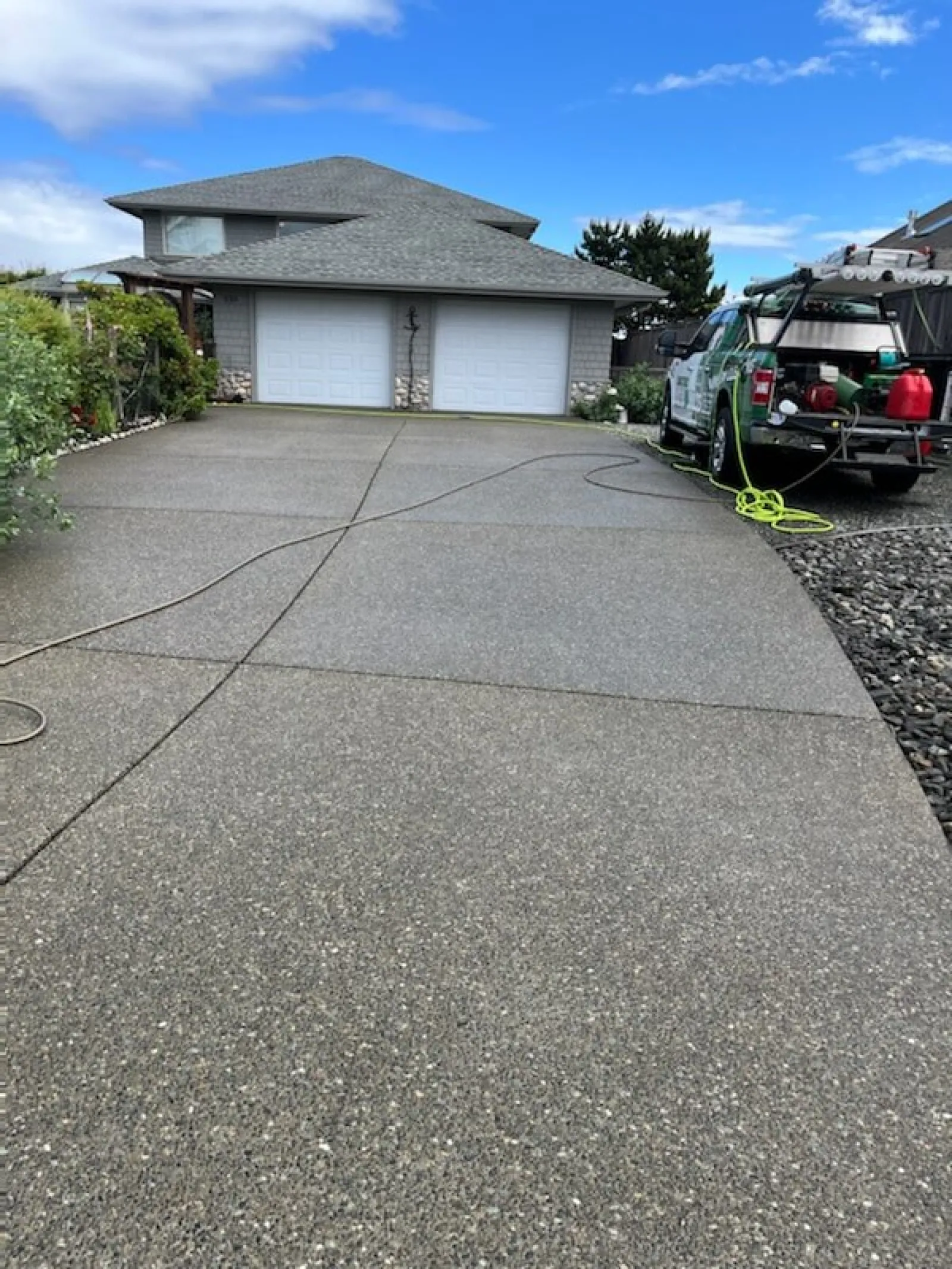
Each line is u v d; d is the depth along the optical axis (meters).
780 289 8.33
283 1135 1.88
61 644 4.52
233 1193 1.75
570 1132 1.91
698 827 3.12
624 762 3.56
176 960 2.37
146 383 12.55
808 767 3.58
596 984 2.35
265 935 2.48
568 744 3.69
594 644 4.81
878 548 6.83
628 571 6.09
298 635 4.77
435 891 2.70
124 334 11.58
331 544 6.48
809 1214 1.75
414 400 16.78
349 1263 1.62
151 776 3.30
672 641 4.88
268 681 4.19
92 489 7.99
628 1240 1.68
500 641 4.80
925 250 8.24
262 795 3.20
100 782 3.25
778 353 8.34
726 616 5.29
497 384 16.83
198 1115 1.92
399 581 5.73
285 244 17.20
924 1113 1.99
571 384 16.81
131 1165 1.80
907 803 3.34
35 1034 2.11
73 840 2.89
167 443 10.94
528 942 2.50
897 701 4.20
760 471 10.17
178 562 5.94
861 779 3.50
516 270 16.59
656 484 9.23
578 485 9.03
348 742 3.63
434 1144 1.87
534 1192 1.77
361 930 2.52
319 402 16.89
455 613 5.18
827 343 8.81
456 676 4.34
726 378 8.96
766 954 2.50
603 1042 2.16
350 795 3.23
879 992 2.37
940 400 8.26
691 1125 1.94
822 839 3.08
